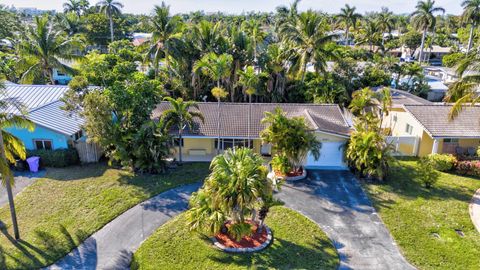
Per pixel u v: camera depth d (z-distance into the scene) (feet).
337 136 90.12
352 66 156.25
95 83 119.34
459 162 90.38
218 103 105.81
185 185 81.05
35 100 104.68
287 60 141.59
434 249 60.13
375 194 78.64
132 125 87.56
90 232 62.90
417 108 102.94
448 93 89.04
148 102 88.89
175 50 134.92
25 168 86.53
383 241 62.23
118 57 163.84
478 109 101.09
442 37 331.77
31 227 63.98
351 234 64.08
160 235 62.28
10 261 55.31
